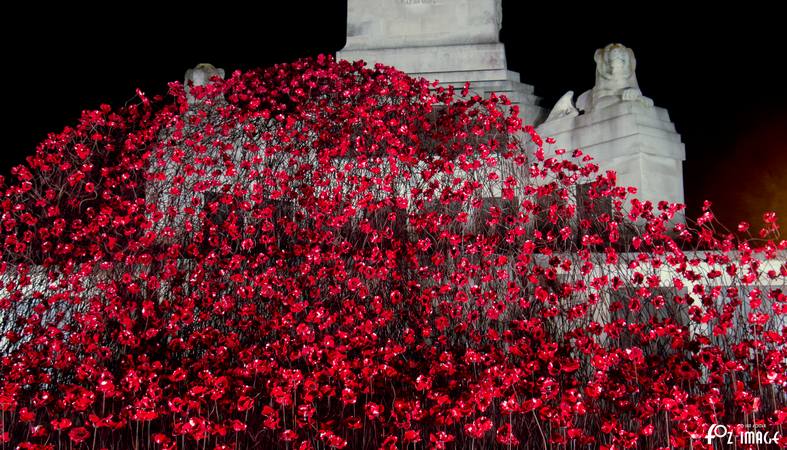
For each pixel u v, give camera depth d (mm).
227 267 8242
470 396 6195
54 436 6750
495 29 13805
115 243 8625
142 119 10500
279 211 9219
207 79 12547
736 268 8266
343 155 9492
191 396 6566
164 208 9289
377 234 8195
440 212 8984
